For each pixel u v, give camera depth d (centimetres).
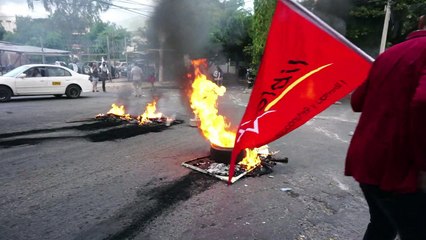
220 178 406
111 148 558
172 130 713
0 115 877
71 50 3356
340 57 206
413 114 134
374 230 196
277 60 216
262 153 500
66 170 440
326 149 574
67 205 332
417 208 152
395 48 162
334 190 383
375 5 1290
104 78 1655
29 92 1223
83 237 273
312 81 216
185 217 309
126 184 391
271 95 222
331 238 277
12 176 414
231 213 319
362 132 167
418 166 141
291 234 282
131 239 271
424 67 142
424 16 162
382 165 154
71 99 1301
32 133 667
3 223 294
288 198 358
